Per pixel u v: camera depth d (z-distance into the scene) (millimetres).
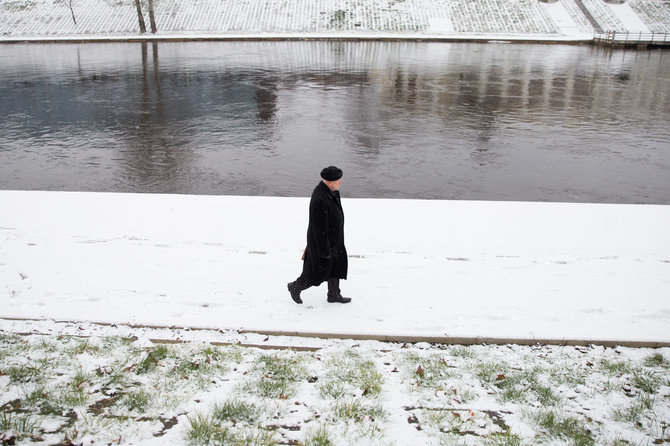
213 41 40594
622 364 3920
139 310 4727
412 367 3861
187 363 3836
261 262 5996
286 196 9438
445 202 8531
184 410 3252
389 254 6309
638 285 5449
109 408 3250
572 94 20391
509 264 6023
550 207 8297
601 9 47125
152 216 7668
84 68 26641
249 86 21625
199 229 7137
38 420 3092
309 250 4629
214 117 16172
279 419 3180
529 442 2984
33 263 5859
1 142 13281
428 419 3193
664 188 10094
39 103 18312
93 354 3938
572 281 5543
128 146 12891
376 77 24047
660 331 4414
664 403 3418
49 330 4355
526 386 3611
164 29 44281
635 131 14656
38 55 32219
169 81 22875
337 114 16625
